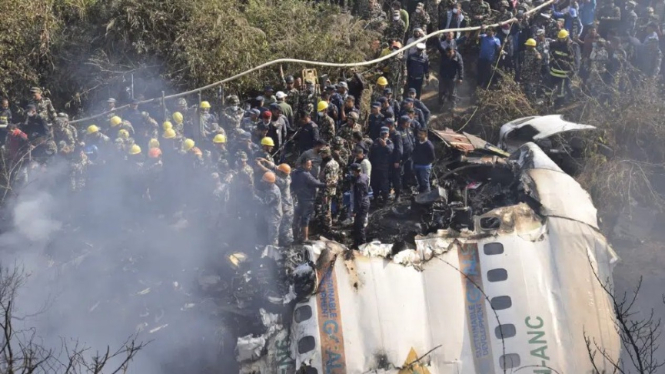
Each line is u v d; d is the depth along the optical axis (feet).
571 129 63.41
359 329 43.29
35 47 68.80
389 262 44.70
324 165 55.88
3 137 63.26
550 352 44.19
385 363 43.11
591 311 44.96
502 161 57.82
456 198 56.70
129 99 66.33
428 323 44.34
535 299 44.96
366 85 71.61
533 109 72.38
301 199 54.03
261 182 51.98
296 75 72.38
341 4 81.97
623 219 63.36
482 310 44.75
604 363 44.04
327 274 43.75
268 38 74.38
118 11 69.15
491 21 77.05
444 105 75.15
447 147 65.31
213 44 69.77
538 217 47.06
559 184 49.11
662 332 50.55
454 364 43.96
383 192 60.54
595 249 46.37
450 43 72.49
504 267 45.39
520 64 76.54
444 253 45.55
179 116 61.52
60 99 70.33
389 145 59.72
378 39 77.36
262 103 64.59
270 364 42.75
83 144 56.75
